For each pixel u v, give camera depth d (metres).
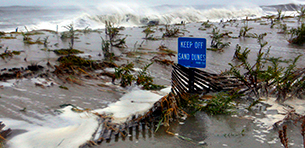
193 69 4.67
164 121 3.66
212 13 30.11
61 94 4.78
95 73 6.18
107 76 6.00
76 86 5.25
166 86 5.45
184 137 3.35
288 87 4.40
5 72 5.91
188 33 14.77
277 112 4.01
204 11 30.06
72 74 5.95
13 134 3.33
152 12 26.14
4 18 22.12
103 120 3.73
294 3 45.00
